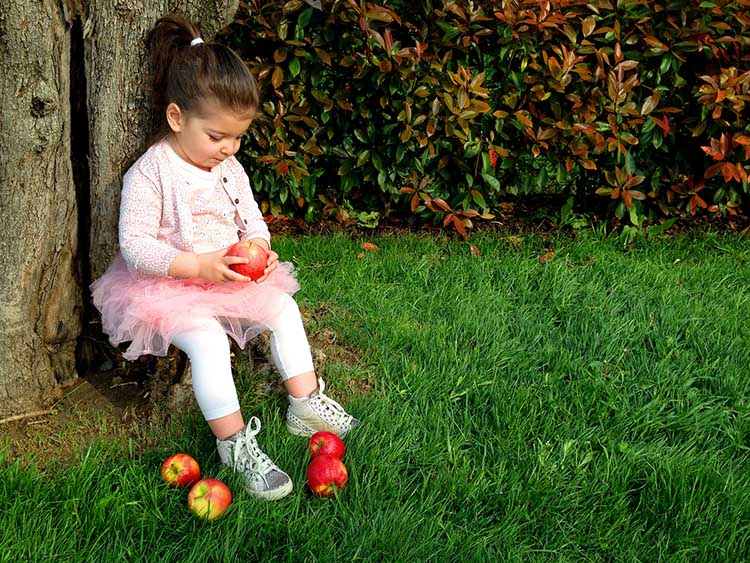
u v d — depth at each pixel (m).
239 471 2.63
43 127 2.75
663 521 2.60
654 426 3.08
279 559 2.38
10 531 2.36
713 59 4.98
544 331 3.83
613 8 4.84
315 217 5.41
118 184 3.02
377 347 3.56
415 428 2.99
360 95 4.96
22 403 2.99
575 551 2.49
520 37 4.72
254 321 2.91
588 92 4.91
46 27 2.67
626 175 4.99
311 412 2.93
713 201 5.24
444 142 4.92
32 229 2.84
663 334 3.78
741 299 4.22
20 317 2.90
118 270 2.95
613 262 4.68
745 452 2.99
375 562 2.38
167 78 2.81
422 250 4.86
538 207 5.73
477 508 2.62
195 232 2.97
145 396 3.12
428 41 4.82
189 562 2.29
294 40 4.67
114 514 2.45
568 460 2.84
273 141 4.89
